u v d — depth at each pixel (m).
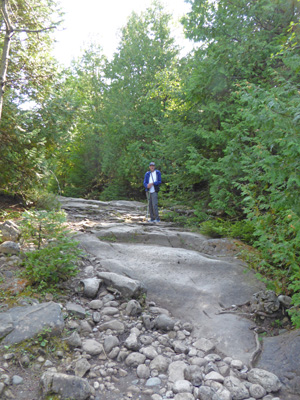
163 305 4.45
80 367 3.04
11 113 7.40
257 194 5.45
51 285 4.39
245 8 7.70
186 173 9.37
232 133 6.83
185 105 9.89
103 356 3.32
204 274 5.18
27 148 8.14
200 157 7.95
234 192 7.73
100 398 2.77
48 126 8.35
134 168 18.45
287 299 4.08
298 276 3.30
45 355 3.12
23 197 8.76
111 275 4.73
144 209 12.87
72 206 10.95
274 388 2.93
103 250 5.98
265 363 3.29
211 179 8.16
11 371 2.87
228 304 4.41
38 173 8.38
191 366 3.15
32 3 7.23
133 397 2.82
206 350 3.49
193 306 4.38
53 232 5.04
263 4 7.34
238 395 2.85
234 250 6.02
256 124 3.12
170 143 9.55
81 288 4.50
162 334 3.82
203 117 9.13
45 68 8.12
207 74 7.96
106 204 12.93
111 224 8.12
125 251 6.00
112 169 21.06
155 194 9.85
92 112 21.80
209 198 9.12
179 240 6.93
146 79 19.61
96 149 22.77
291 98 3.25
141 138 19.30
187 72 16.28
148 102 17.89
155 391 2.91
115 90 20.81
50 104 8.24
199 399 2.79
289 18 7.19
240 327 3.85
